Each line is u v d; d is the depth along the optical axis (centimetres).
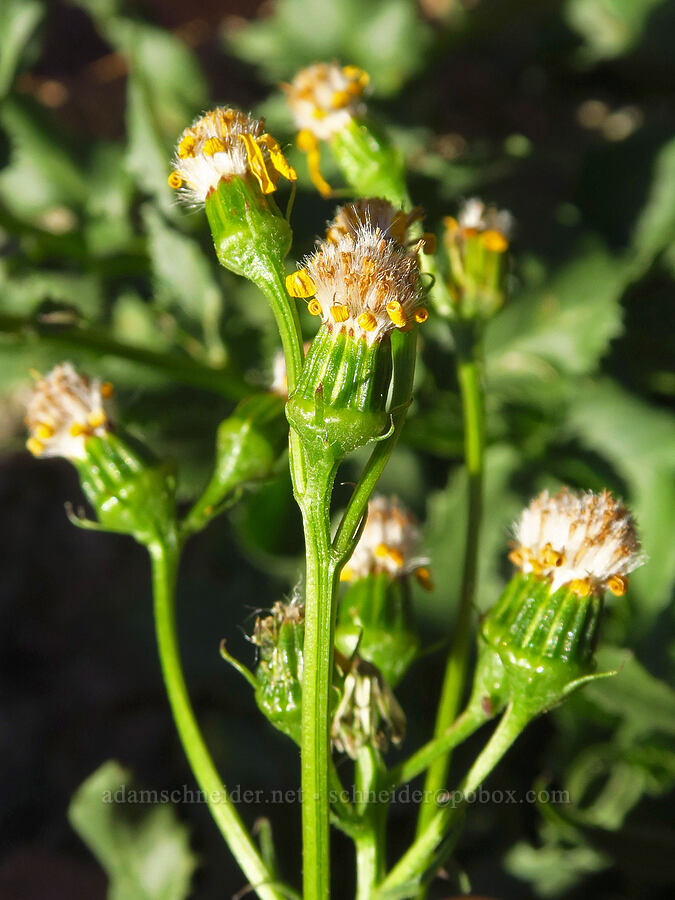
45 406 21
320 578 18
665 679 26
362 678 19
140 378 29
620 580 19
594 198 33
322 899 18
